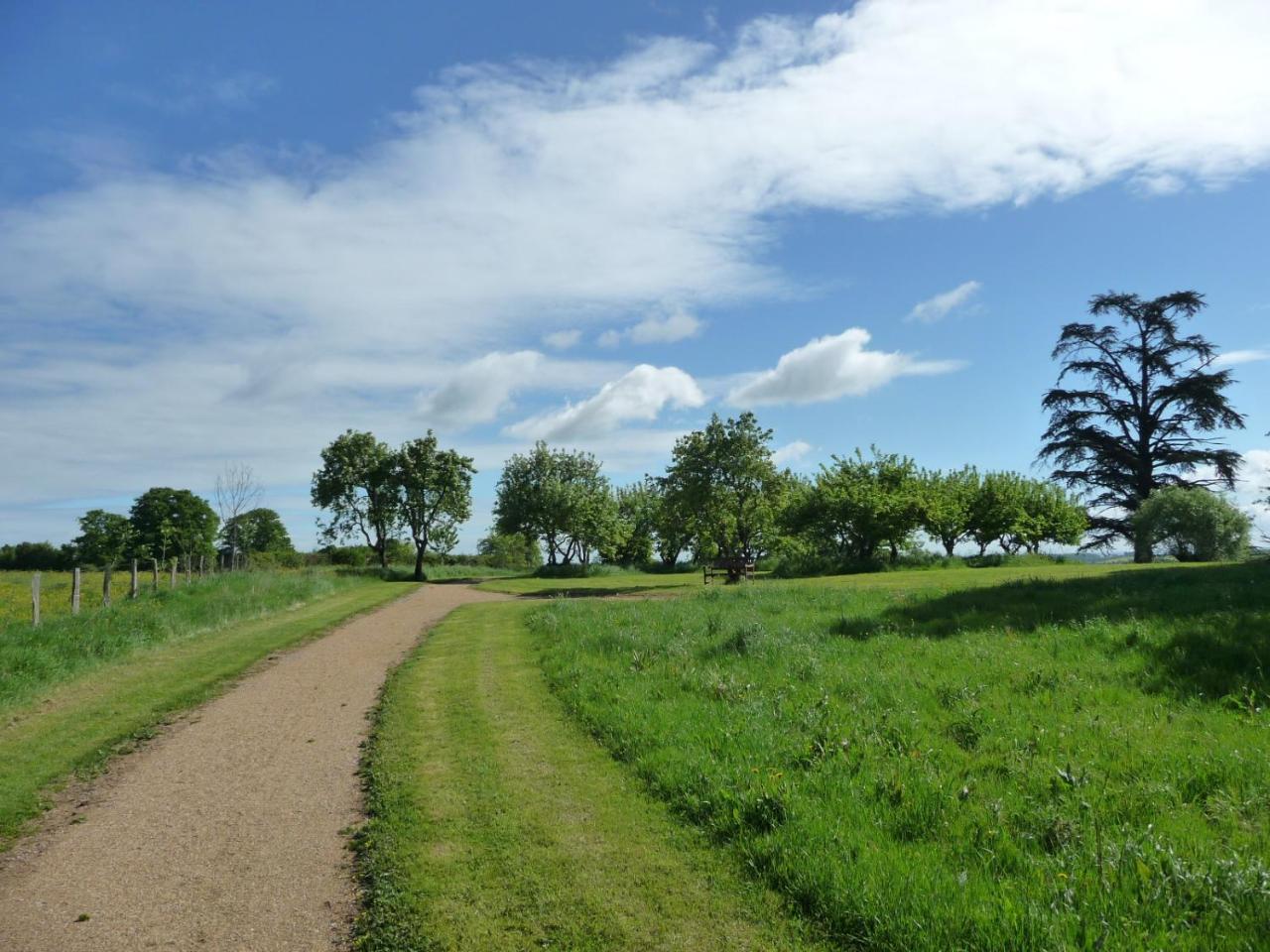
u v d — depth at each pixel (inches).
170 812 264.4
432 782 275.1
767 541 1830.7
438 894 193.6
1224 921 157.2
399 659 563.8
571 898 188.7
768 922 174.9
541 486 2682.1
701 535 1599.4
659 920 177.3
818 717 317.1
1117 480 1855.3
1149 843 190.1
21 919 192.7
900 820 214.7
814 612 658.8
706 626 591.5
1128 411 1862.7
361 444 2425.0
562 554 2765.7
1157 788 228.1
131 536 2258.9
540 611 830.5
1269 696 320.8
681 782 255.1
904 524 1704.0
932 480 2011.6
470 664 511.5
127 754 336.8
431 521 2402.8
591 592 1330.0
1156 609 519.8
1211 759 250.1
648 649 507.5
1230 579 650.2
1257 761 245.1
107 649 560.7
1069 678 366.6
